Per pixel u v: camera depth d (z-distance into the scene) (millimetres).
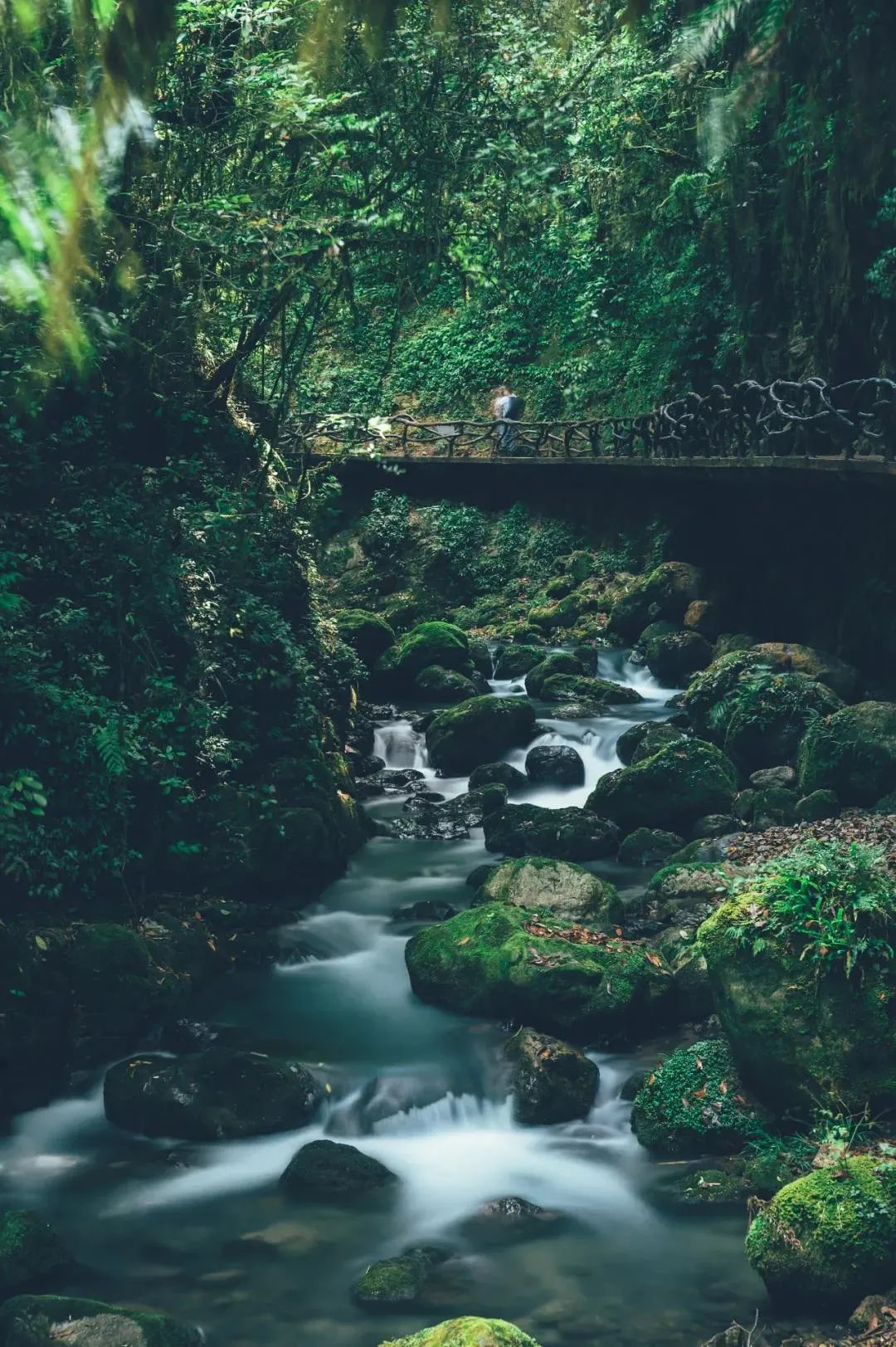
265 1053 8594
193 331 12156
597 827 12578
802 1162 7020
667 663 19375
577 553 24312
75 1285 6266
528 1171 7406
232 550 12062
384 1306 6027
